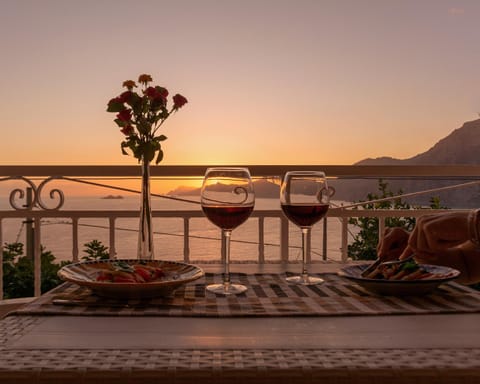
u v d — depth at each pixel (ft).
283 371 1.91
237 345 2.20
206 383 1.90
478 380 1.93
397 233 4.05
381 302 2.96
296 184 3.62
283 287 3.38
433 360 2.02
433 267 3.59
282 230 6.48
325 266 4.30
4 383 1.87
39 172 7.66
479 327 2.49
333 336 2.33
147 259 4.00
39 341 2.24
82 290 3.26
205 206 3.34
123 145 4.21
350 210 6.78
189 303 2.91
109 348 2.15
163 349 2.14
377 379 1.92
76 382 1.88
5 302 4.44
